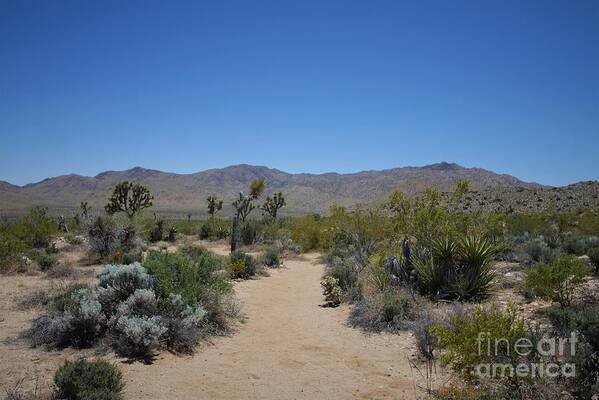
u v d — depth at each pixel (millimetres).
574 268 8789
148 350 7492
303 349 8180
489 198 60125
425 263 11422
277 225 32875
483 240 11391
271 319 10484
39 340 7992
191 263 10617
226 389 6250
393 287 11117
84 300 8406
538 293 9211
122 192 29297
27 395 5746
